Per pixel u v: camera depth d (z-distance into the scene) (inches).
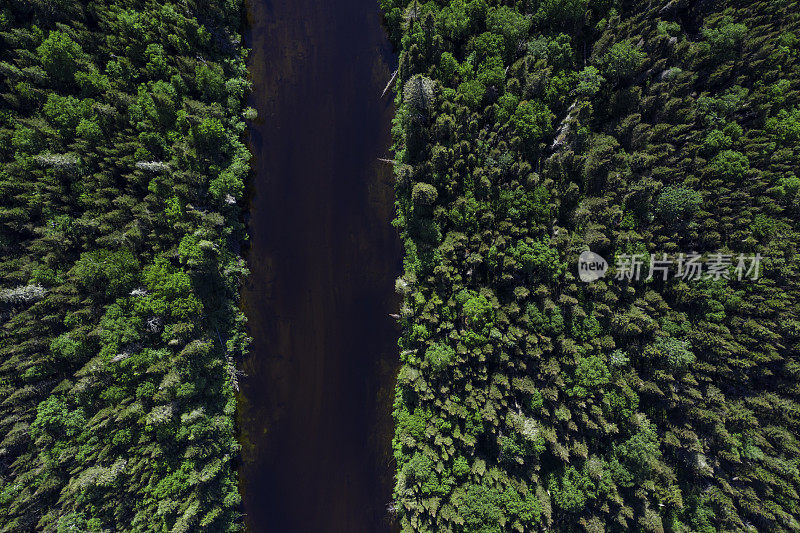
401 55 2252.7
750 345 2065.7
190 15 2240.4
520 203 2128.4
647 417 2186.3
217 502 2187.5
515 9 2142.0
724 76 2071.9
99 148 2062.0
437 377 2220.7
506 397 2194.9
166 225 2142.0
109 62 2106.3
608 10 2130.9
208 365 2177.7
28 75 2004.2
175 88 2215.8
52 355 2006.6
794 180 1989.4
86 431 2003.0
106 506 1982.0
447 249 2160.4
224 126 2340.1
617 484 2156.7
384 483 2427.4
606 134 2172.7
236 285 2374.5
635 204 2140.7
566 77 2096.5
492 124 2203.5
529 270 2151.8
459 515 2114.9
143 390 2022.6
